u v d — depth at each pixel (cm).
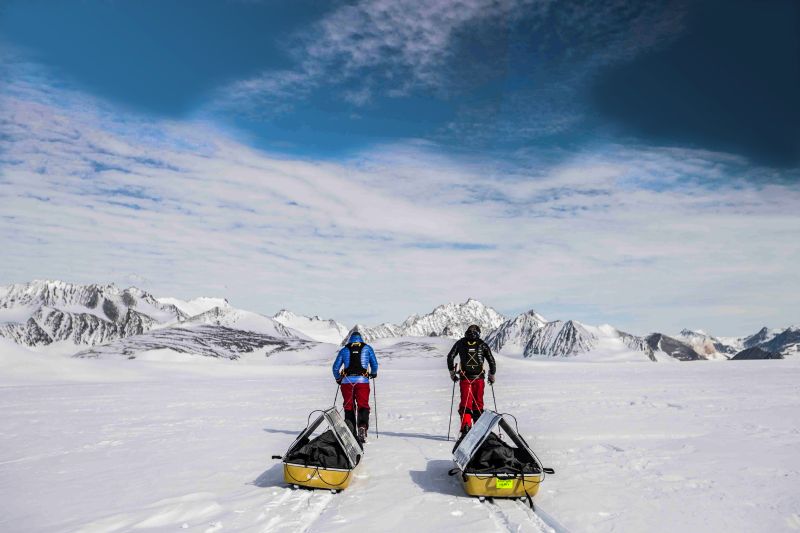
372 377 1069
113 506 678
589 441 1116
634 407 1698
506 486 674
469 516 627
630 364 7194
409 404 1983
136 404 2144
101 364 6253
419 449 1059
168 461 960
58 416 1727
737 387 2459
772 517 619
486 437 711
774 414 1484
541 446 1070
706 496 702
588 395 2169
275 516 627
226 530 579
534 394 2258
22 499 716
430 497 709
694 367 5347
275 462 941
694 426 1277
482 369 1080
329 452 743
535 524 598
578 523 598
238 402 2156
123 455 1029
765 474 816
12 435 1312
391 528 584
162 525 598
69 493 746
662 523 598
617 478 801
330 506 674
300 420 1541
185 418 1619
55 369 5659
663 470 848
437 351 15225
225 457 989
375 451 1039
